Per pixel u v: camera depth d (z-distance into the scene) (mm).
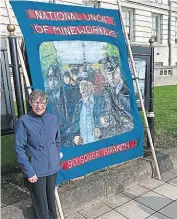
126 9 21141
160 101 9367
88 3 16953
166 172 4391
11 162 4016
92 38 3670
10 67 3271
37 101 2574
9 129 3275
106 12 3928
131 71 4207
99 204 3484
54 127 2701
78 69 3520
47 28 3268
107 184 3598
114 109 3928
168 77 15172
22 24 3096
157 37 24203
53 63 3289
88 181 3500
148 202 3541
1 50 3143
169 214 3297
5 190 3352
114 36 3957
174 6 24453
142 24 22016
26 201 3047
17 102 3299
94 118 3697
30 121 2572
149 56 4566
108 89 3850
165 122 6559
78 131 3531
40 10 3254
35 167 2604
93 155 3682
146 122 4262
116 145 3938
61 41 3359
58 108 3338
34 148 2596
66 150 3410
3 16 9250
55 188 2957
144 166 4062
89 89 3633
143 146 4621
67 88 3418
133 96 4164
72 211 3275
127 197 3652
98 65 3730
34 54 3131
